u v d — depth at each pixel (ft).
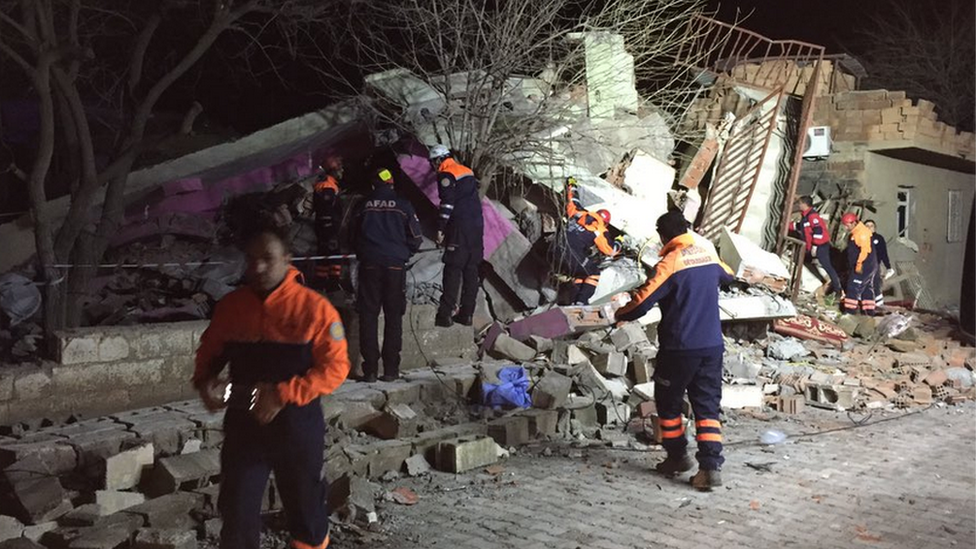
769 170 48.75
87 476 18.01
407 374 27.45
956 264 71.05
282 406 12.84
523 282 35.32
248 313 13.26
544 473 22.93
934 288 67.21
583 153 39.19
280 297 13.23
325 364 12.96
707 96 50.29
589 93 40.24
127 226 33.86
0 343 23.77
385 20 39.11
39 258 22.97
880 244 50.16
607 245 34.50
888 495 21.54
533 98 37.86
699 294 21.74
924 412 30.99
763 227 48.14
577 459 24.29
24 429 19.42
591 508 20.30
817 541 18.45
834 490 21.89
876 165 56.75
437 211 36.35
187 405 21.99
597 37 39.73
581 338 32.45
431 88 37.55
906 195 62.80
